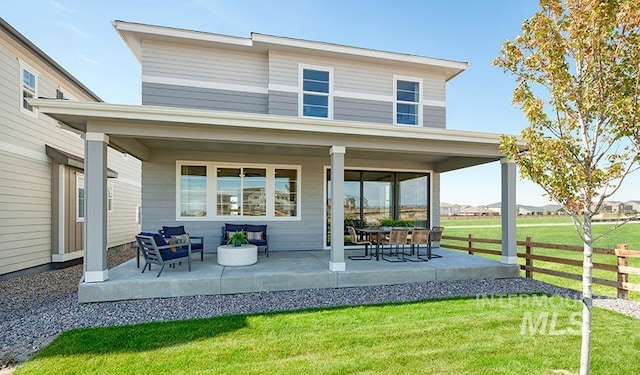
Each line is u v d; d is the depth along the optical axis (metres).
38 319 4.58
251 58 8.82
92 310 4.94
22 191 8.00
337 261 6.40
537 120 3.09
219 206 9.00
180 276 5.88
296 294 5.80
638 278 8.21
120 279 5.61
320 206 9.65
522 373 3.02
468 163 9.25
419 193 10.53
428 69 9.92
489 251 8.26
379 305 5.15
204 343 3.70
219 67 8.59
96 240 5.44
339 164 6.51
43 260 8.70
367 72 9.46
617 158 2.82
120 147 6.44
